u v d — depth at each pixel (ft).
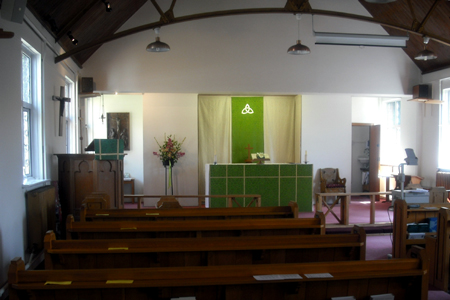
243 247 11.29
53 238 10.98
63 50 23.13
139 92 29.07
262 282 8.10
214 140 35.19
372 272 8.79
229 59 29.48
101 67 28.40
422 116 33.37
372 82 31.01
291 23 29.96
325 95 35.35
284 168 31.40
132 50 28.66
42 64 18.70
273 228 14.66
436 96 30.68
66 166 21.17
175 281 7.97
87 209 16.97
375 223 25.30
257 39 29.68
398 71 31.40
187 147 34.06
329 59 30.42
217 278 8.19
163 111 34.01
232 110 34.88
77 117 26.96
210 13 21.44
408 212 18.72
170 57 29.01
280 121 35.94
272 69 29.81
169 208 18.24
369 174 39.24
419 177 32.45
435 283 15.78
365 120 40.27
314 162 35.22
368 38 24.14
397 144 37.70
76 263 10.98
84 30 23.43
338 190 34.22
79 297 7.97
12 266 7.75
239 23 29.55
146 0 28.58
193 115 34.12
